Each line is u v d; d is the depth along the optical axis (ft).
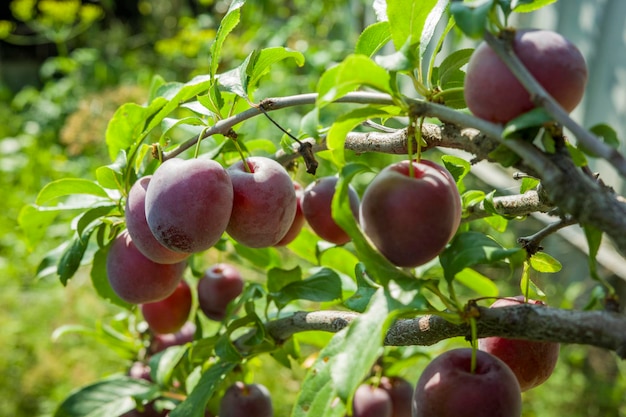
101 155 7.91
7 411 4.65
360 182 5.08
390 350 2.41
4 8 11.76
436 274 2.52
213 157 2.18
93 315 5.23
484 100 1.58
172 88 2.29
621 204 1.54
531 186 2.00
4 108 9.82
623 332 1.53
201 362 2.33
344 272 2.44
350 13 7.49
